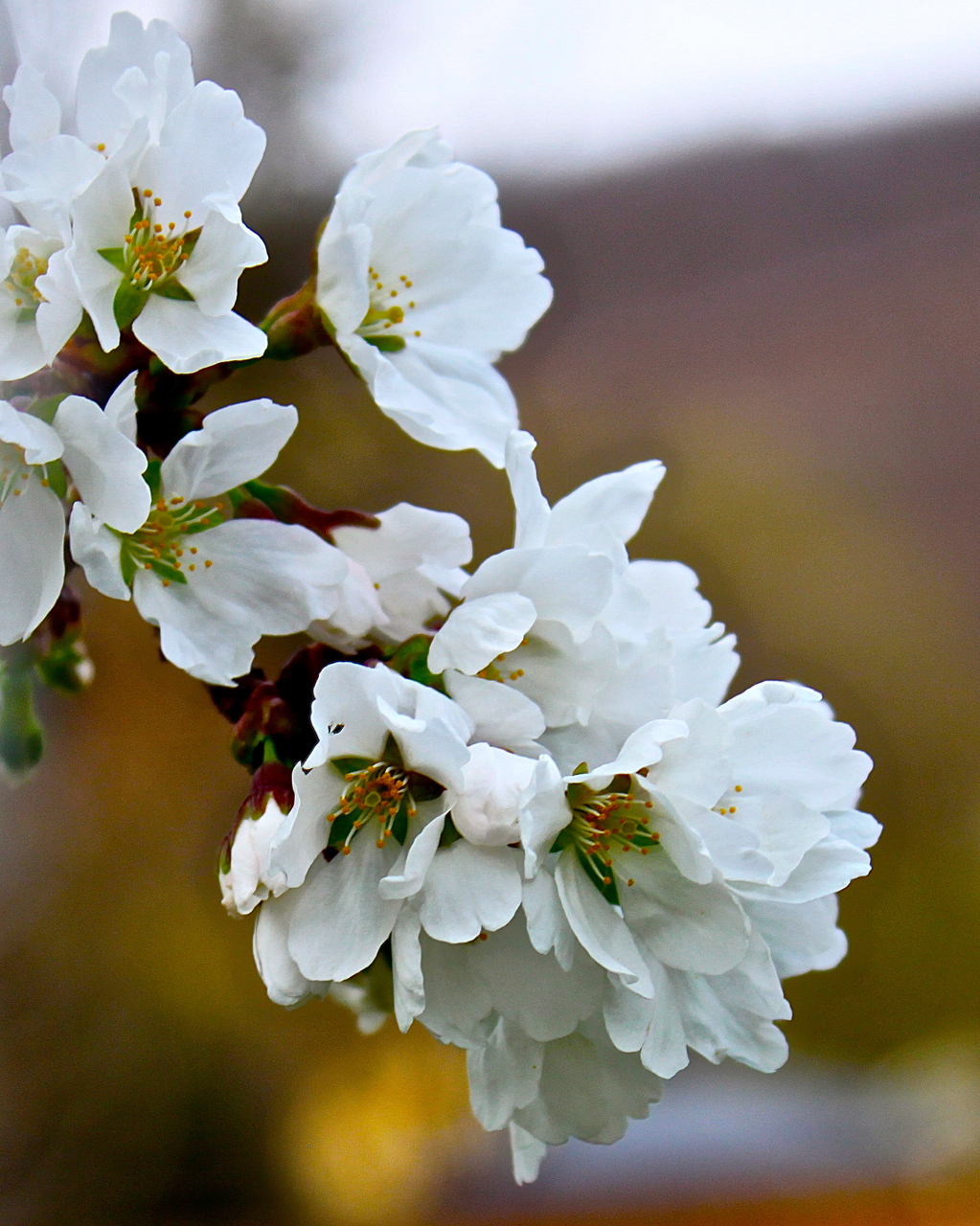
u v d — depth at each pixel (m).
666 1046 0.44
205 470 0.45
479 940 0.44
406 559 0.46
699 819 0.44
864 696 1.26
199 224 0.45
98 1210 0.96
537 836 0.43
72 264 0.44
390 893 0.43
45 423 0.43
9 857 1.02
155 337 0.44
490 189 0.48
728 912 0.44
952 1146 1.01
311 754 0.43
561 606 0.44
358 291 0.46
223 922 1.04
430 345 0.48
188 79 0.45
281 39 1.11
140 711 1.03
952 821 1.23
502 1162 1.02
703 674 0.45
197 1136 0.98
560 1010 0.44
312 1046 1.02
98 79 0.45
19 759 0.48
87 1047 1.00
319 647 0.45
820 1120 1.07
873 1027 1.18
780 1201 0.97
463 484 1.14
